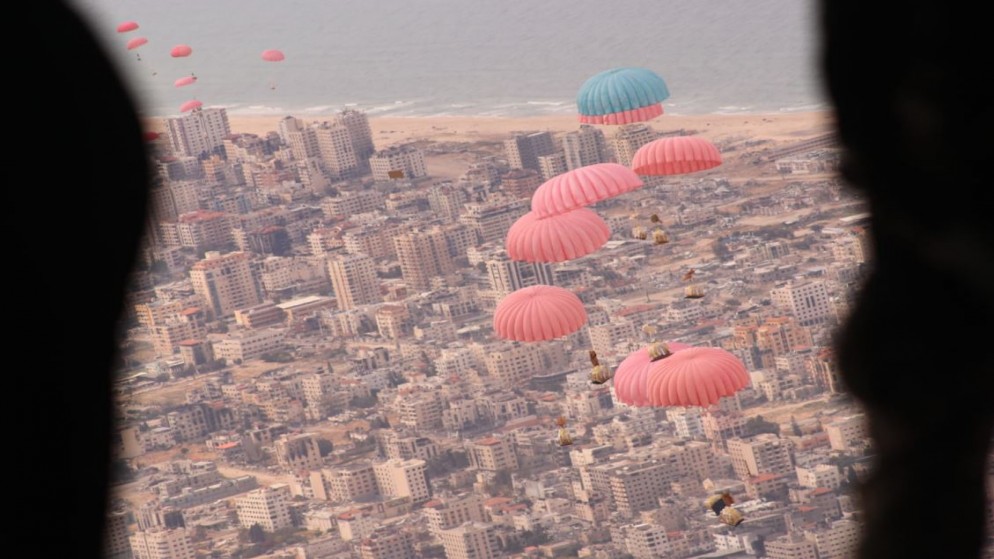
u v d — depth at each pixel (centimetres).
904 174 91
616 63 6122
